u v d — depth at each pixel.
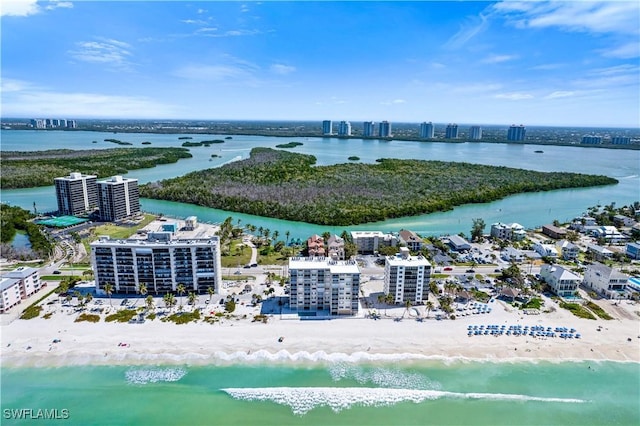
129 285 176.12
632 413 117.12
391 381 127.44
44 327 150.25
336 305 161.88
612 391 125.56
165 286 175.88
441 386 126.00
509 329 153.75
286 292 181.38
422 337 149.12
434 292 180.25
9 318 156.00
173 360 134.50
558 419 114.38
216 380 126.19
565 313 167.25
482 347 144.25
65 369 129.50
